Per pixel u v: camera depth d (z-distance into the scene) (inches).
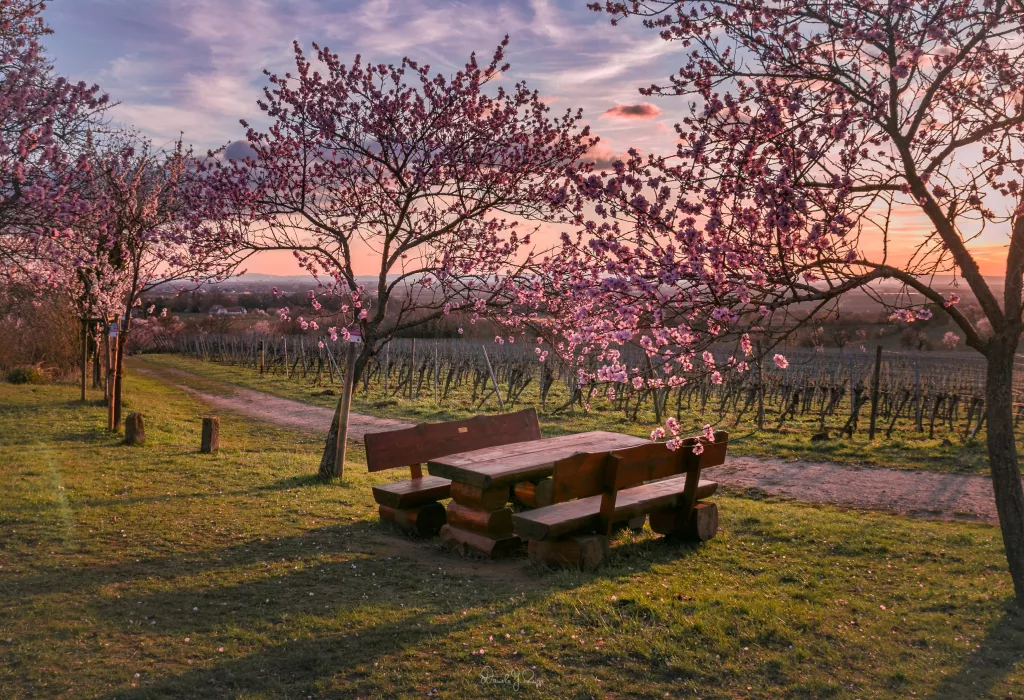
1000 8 190.9
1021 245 202.8
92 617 196.4
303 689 158.6
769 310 173.5
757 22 207.5
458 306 408.5
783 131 183.6
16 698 151.2
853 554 275.6
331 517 321.1
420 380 1019.9
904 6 186.9
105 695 153.9
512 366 1169.4
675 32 215.3
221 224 409.4
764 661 175.2
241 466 446.0
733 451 599.2
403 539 291.3
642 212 183.0
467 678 163.6
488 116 413.7
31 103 309.9
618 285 180.2
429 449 325.4
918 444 620.1
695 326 183.5
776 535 299.6
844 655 178.9
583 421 756.0
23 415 626.5
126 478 388.2
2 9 297.9
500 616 200.4
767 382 955.3
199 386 1224.8
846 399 975.6
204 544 270.4
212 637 186.5
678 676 167.3
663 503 278.8
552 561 250.8
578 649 179.0
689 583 233.5
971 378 1110.4
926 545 285.9
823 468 526.3
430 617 201.3
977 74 214.8
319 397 1040.2
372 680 162.4
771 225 169.2
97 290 684.7
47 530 279.1
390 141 398.3
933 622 201.0
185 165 547.8
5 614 195.5
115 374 564.4
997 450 216.5
